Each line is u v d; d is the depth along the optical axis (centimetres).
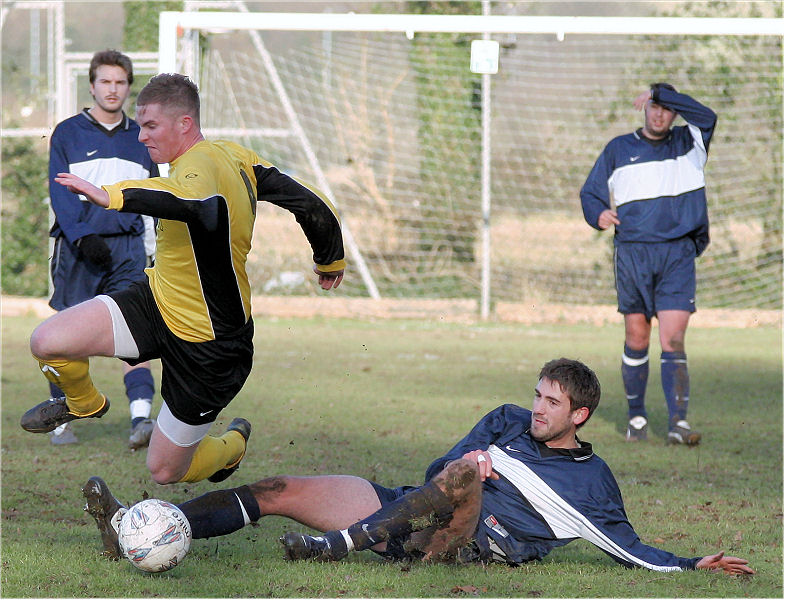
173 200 1348
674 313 2873
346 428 2925
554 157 6353
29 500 2050
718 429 3070
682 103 2838
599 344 4928
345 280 6278
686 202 2894
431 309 5962
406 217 6372
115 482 2223
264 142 6812
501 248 6394
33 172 6116
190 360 1509
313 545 1571
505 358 4459
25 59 7000
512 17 3569
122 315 1504
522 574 1577
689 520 1983
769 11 6062
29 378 3766
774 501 2148
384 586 1488
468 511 1545
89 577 1518
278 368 4131
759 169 5997
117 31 7906
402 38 6581
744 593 1495
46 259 6166
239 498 1623
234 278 1495
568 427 1598
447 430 2906
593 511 1587
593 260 6262
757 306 6009
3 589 1459
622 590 1496
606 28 3516
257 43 6078
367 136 6562
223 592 1452
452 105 6253
